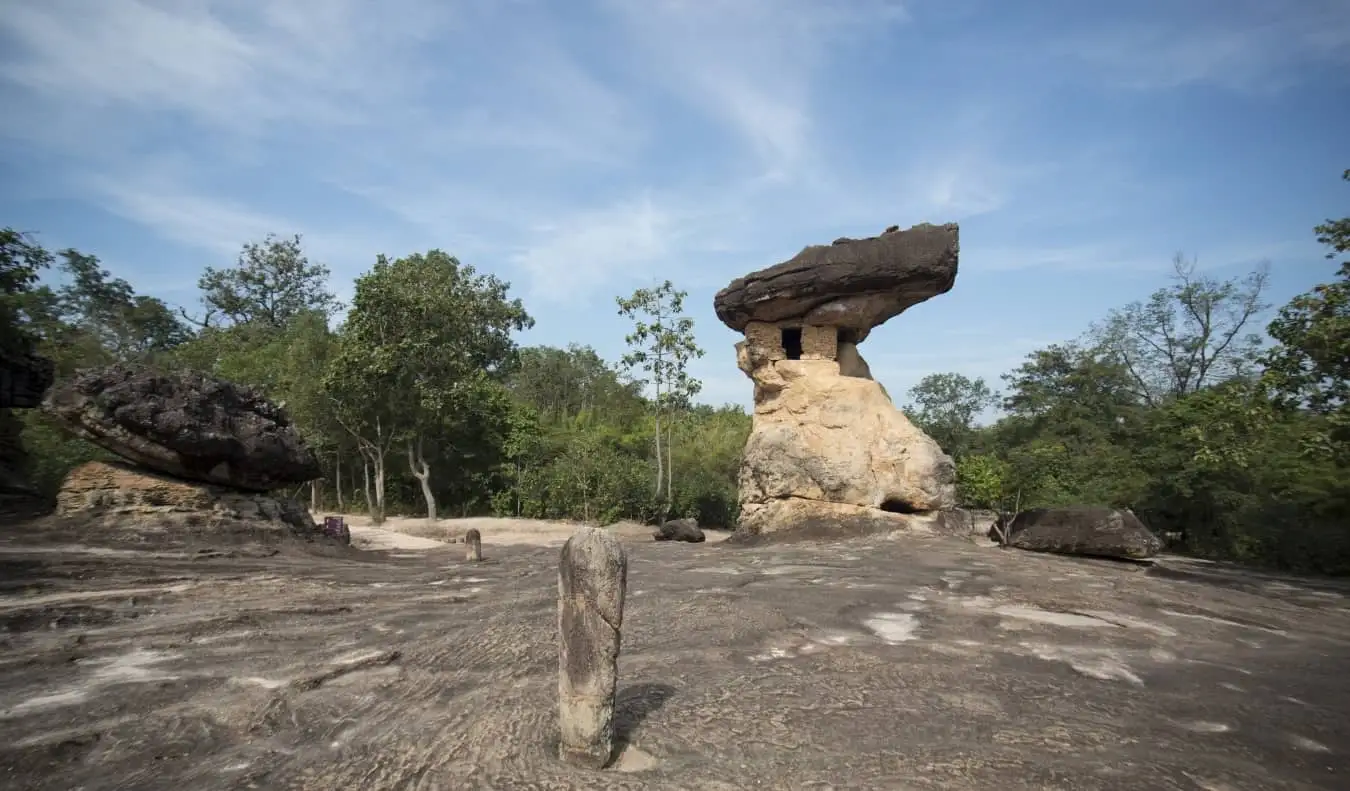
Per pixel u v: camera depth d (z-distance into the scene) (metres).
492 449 38.78
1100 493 29.59
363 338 31.16
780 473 20.80
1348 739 6.04
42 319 31.66
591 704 5.42
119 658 8.30
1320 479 22.56
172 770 5.54
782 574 13.83
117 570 12.58
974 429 50.31
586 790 4.99
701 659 8.09
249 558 14.93
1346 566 21.22
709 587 12.52
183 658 8.35
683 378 34.34
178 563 13.54
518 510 36.28
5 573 11.63
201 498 16.20
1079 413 41.19
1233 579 17.17
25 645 8.66
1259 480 24.89
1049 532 17.03
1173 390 40.66
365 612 10.88
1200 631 9.84
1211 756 5.59
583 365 66.94
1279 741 5.95
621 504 33.47
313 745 6.00
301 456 18.48
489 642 8.86
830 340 22.05
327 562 15.72
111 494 15.57
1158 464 27.64
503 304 45.78
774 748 5.66
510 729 6.06
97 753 5.83
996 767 5.29
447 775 5.30
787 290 21.31
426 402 31.34
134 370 16.28
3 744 5.89
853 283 20.48
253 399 18.33
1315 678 7.83
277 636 9.34
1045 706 6.62
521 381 62.81
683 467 39.16
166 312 48.56
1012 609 10.66
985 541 19.67
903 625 9.71
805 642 8.86
